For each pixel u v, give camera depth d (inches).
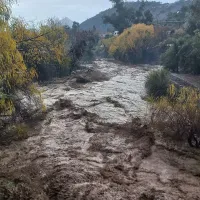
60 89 750.5
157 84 638.5
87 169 337.7
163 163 359.3
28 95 480.1
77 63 1127.6
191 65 825.5
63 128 477.1
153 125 454.3
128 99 621.0
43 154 380.8
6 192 282.0
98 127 473.7
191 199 285.1
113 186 303.1
